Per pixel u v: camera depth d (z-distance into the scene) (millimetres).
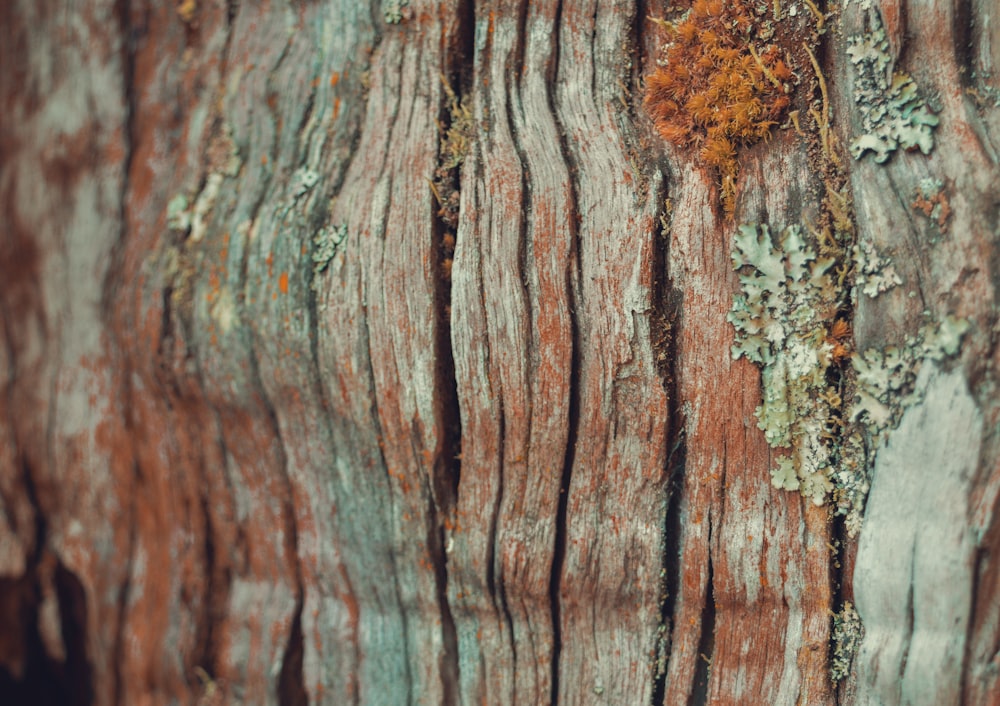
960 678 1519
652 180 1797
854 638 1646
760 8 1750
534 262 1842
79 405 2564
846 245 1679
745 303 1725
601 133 1851
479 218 1881
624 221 1795
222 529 2287
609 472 1825
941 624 1535
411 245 1938
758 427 1720
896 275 1591
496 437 1891
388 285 1951
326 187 2066
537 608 1900
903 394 1580
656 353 1783
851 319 1662
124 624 2496
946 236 1544
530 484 1875
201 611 2314
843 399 1674
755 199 1736
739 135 1748
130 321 2377
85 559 2584
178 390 2275
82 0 2562
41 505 2664
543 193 1845
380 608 2059
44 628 2672
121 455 2479
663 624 1816
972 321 1511
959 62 1580
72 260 2557
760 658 1738
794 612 1712
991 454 1495
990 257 1506
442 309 1927
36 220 2633
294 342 2043
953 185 1546
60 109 2605
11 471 2689
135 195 2443
